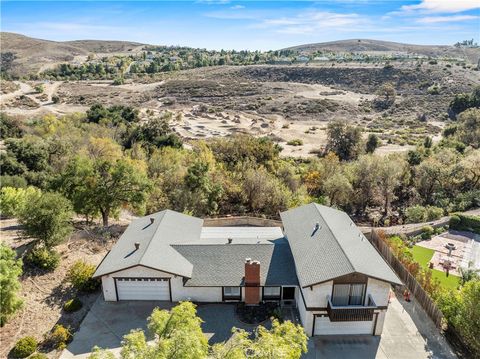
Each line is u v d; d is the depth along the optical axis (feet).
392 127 375.66
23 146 200.64
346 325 81.41
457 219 142.41
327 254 83.51
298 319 85.40
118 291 88.94
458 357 76.38
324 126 378.53
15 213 120.57
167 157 191.11
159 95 484.74
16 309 75.41
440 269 113.60
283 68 610.24
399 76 524.93
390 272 80.07
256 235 110.63
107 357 45.42
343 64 618.03
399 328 84.38
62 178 124.88
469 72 517.55
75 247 110.22
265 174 168.55
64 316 83.05
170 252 92.12
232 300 90.22
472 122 286.46
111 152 200.34
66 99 444.55
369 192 183.11
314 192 187.42
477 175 181.88
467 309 75.05
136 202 126.82
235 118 383.86
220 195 156.66
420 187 193.98
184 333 46.98
